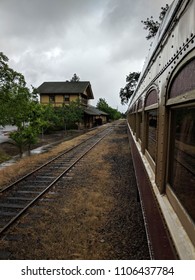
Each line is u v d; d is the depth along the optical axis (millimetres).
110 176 8438
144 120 4645
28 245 4117
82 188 7137
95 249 3990
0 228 4746
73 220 5027
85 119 39625
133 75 38625
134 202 5980
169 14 2461
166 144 2514
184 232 1827
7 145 18625
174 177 2320
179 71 1967
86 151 14070
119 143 18188
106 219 5090
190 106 1850
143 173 4129
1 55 9875
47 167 10055
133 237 4344
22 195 6598
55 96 41406
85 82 44250
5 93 10523
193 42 1571
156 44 3156
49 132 28359
